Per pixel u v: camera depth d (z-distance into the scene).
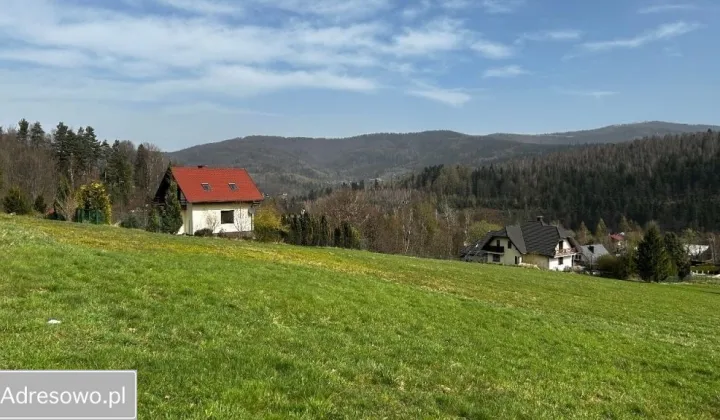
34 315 9.23
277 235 55.22
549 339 15.66
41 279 11.80
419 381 9.55
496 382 10.43
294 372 8.51
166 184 55.53
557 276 43.19
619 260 73.56
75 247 17.11
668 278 74.50
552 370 12.24
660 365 14.48
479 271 36.66
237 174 57.53
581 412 9.37
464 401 8.69
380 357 10.73
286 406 7.07
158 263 16.19
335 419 7.00
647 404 10.59
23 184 81.44
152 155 120.69
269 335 10.79
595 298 30.20
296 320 12.90
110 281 12.81
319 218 68.00
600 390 11.14
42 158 91.56
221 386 7.30
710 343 19.77
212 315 11.54
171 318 10.68
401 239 88.38
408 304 17.30
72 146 103.38
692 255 110.38
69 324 9.08
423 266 34.62
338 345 11.10
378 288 19.00
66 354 7.55
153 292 12.72
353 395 8.03
